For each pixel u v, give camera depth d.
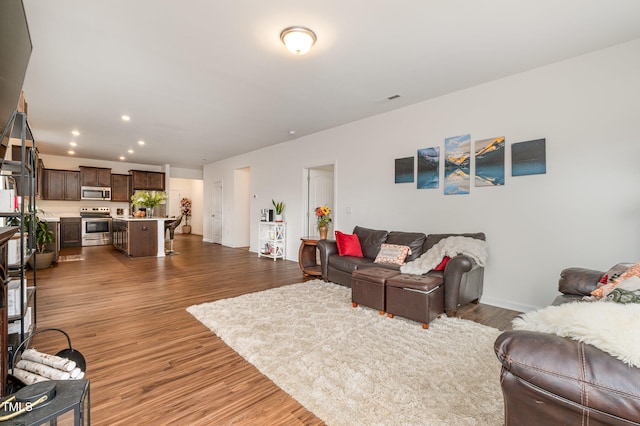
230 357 2.12
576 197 2.81
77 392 0.95
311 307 3.14
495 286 3.31
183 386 1.77
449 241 3.19
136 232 6.35
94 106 4.08
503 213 3.25
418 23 2.26
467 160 3.52
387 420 1.48
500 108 3.26
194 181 12.41
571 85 2.82
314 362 2.03
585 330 0.92
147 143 6.45
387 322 2.75
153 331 2.54
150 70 3.04
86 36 2.43
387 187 4.37
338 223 5.09
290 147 6.18
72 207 8.19
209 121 4.80
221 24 2.27
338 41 2.50
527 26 2.30
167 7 2.08
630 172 2.54
